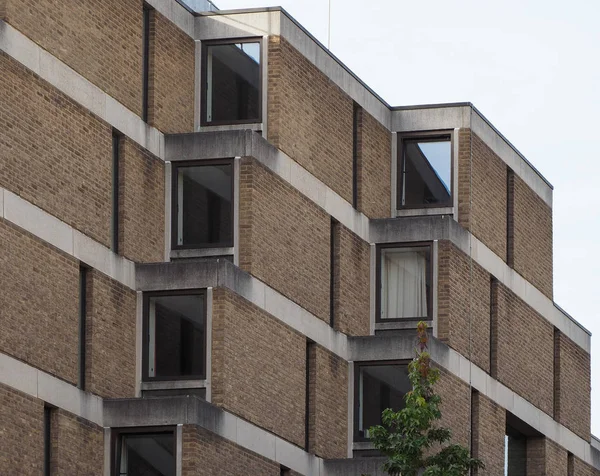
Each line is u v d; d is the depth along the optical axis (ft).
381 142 231.30
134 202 192.75
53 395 176.65
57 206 179.42
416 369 187.01
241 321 195.21
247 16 207.62
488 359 236.63
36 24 178.09
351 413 219.41
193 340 191.62
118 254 189.78
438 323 224.53
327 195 216.74
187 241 198.90
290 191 207.31
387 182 232.32
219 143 199.62
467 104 233.14
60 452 177.06
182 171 199.93
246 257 197.67
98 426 183.62
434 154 233.35
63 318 179.11
